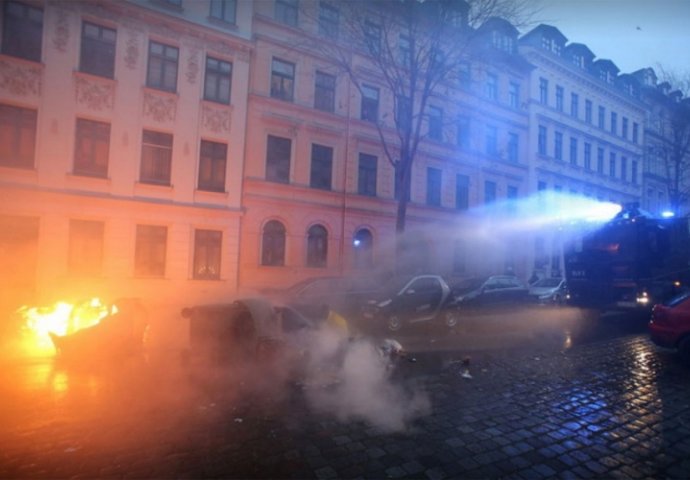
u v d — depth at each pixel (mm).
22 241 12070
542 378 5883
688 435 4012
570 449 3686
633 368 6500
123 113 13445
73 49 12727
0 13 11891
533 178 25250
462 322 11469
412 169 19922
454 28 14352
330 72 17641
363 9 16016
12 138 12016
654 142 35000
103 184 13102
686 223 11445
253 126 15750
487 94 23469
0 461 3275
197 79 14680
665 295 10609
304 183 16797
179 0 14547
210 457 3410
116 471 3158
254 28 15914
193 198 14531
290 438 3803
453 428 4094
